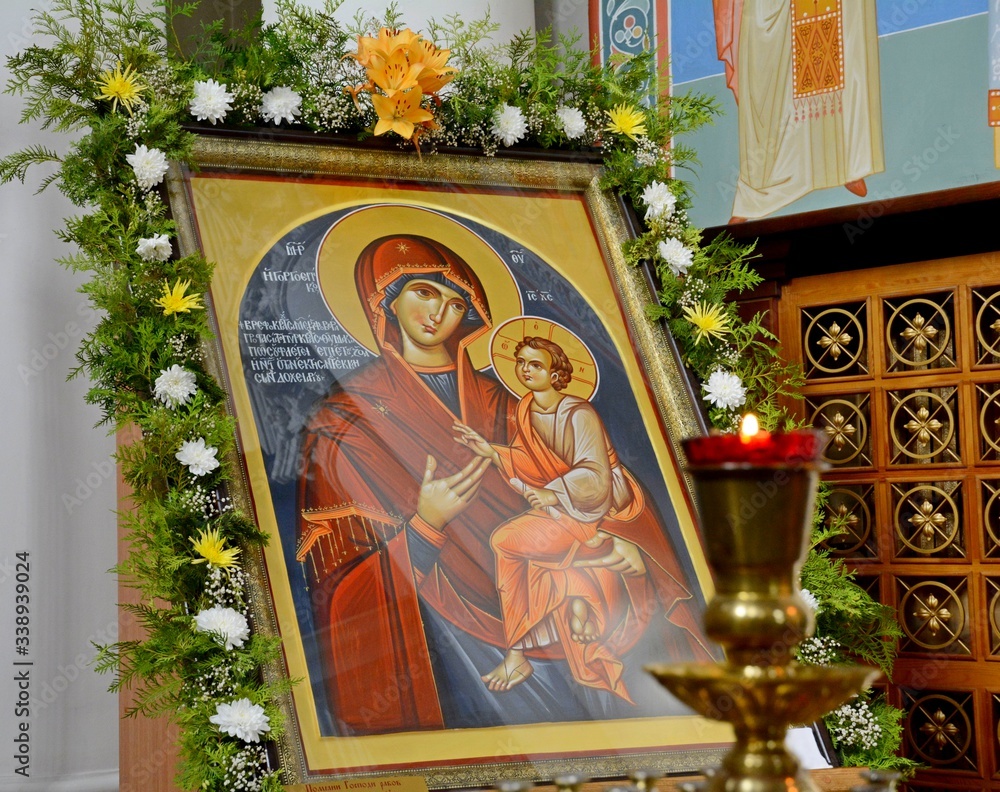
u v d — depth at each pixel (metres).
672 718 2.54
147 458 2.42
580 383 2.91
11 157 2.79
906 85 3.81
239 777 2.16
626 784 2.38
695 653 2.64
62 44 2.78
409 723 2.35
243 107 2.84
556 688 2.50
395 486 2.60
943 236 3.89
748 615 1.07
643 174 3.22
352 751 2.28
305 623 2.38
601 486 2.78
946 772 3.85
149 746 2.99
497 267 2.99
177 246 2.65
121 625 3.22
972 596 3.85
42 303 3.50
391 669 2.40
